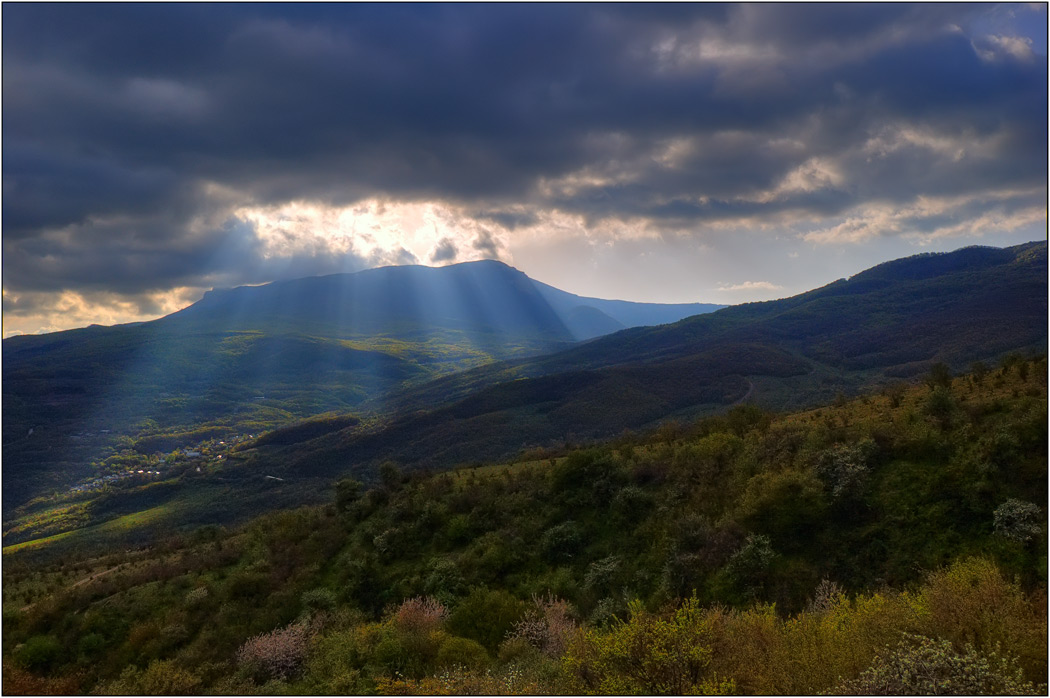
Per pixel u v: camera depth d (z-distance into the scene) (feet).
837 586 59.21
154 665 63.62
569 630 56.70
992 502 58.13
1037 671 30.83
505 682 43.04
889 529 62.23
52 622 79.92
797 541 66.54
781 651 35.73
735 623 39.52
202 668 65.10
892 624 35.37
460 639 57.26
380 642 60.80
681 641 35.04
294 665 65.00
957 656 28.91
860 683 30.58
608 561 79.15
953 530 58.23
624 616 64.90
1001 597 37.40
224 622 77.46
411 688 46.29
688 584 67.10
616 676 35.27
